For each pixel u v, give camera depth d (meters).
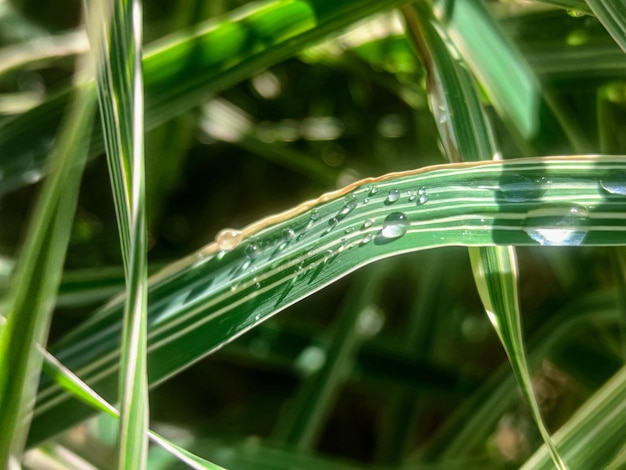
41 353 0.21
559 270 0.30
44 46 0.30
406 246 0.22
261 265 0.22
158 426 0.30
